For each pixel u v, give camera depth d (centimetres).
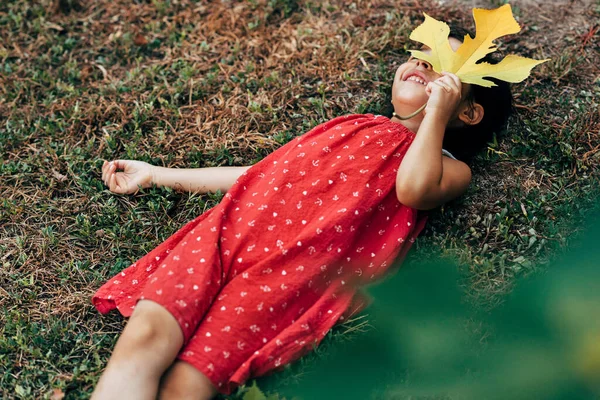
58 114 335
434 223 278
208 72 352
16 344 241
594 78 330
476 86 280
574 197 279
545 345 169
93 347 243
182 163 309
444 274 205
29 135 321
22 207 290
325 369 229
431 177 245
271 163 264
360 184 249
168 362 213
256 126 323
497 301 247
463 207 284
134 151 309
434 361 218
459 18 364
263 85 339
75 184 302
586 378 163
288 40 363
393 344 226
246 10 382
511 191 288
